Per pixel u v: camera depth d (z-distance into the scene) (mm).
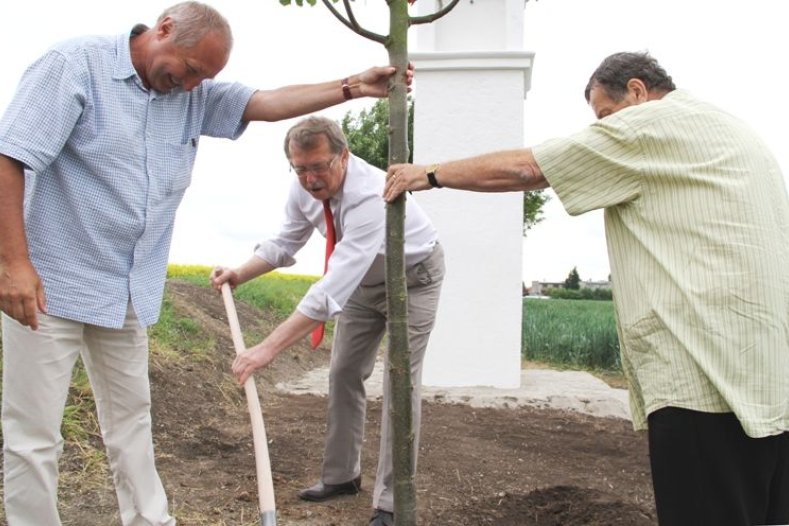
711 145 2406
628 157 2457
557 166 2473
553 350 10211
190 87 2844
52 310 2773
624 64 2672
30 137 2562
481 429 5656
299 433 5227
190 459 4473
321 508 3875
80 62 2682
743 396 2289
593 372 9719
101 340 3023
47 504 2842
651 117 2455
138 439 3152
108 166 2764
